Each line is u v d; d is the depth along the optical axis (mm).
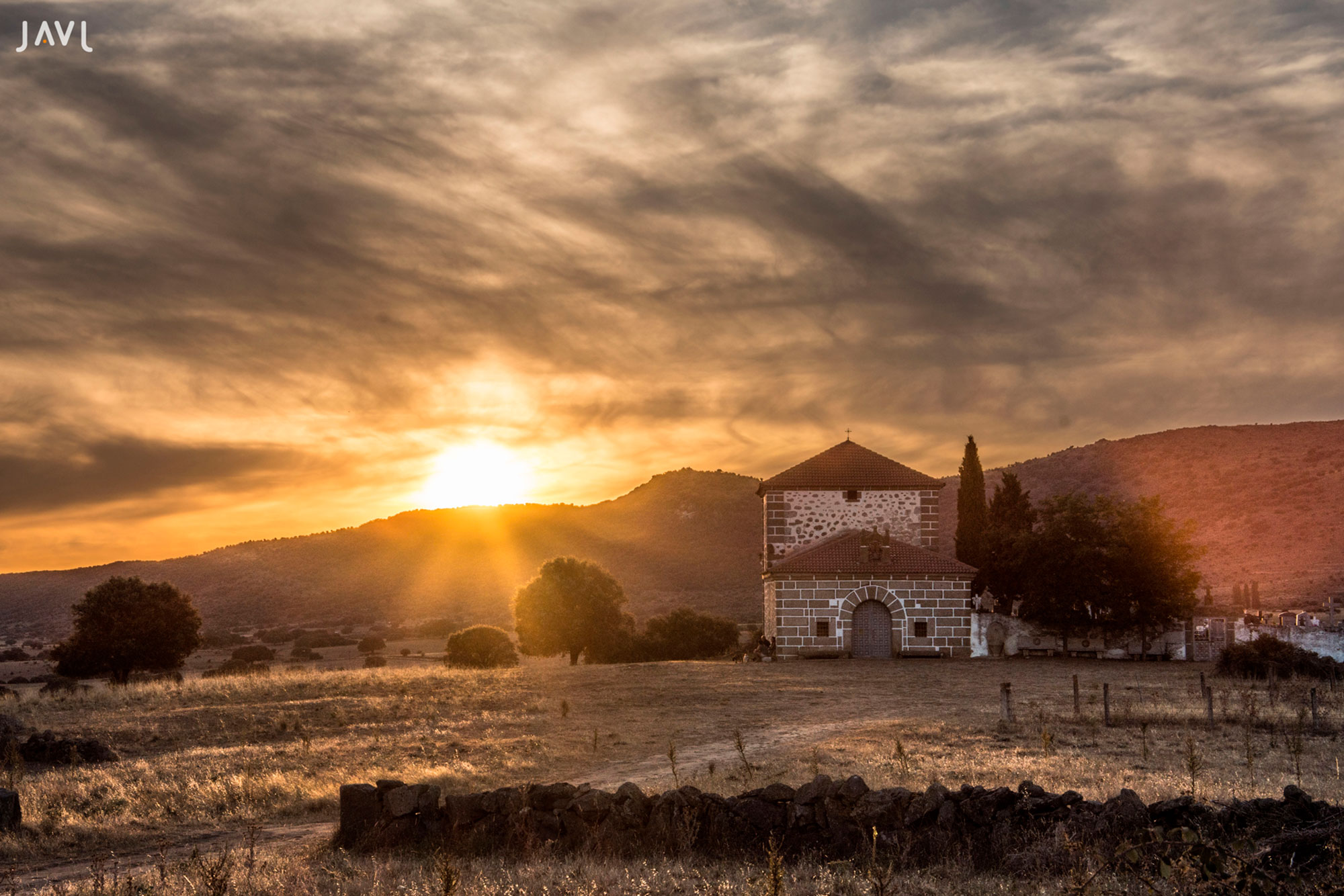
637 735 27562
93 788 20641
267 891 12375
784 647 51625
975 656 51656
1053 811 12727
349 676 44375
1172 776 18344
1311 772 19188
